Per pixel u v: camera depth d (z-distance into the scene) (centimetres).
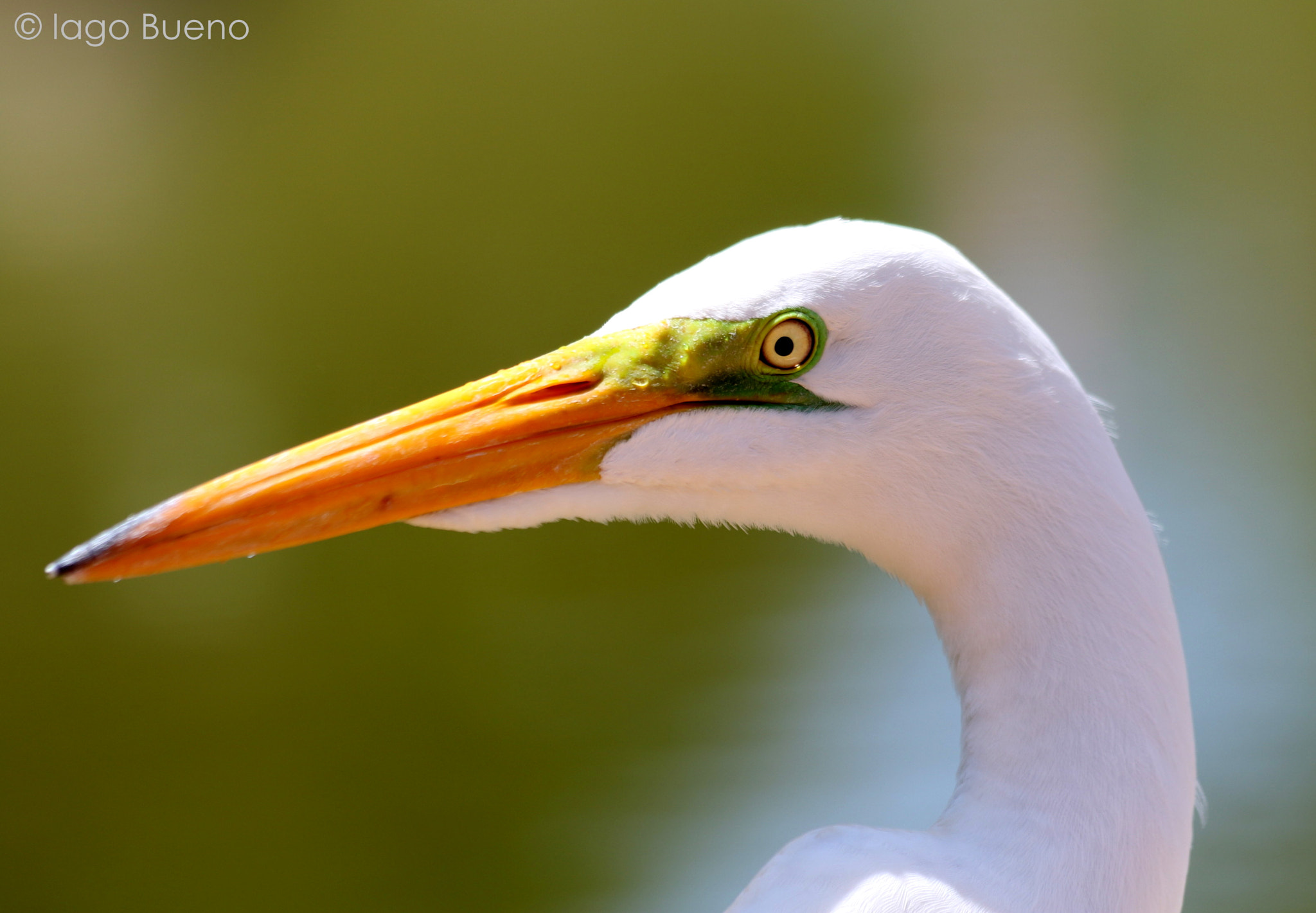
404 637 1194
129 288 2089
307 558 1402
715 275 331
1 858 906
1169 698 304
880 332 313
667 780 912
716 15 3444
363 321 1902
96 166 2617
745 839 855
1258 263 1884
